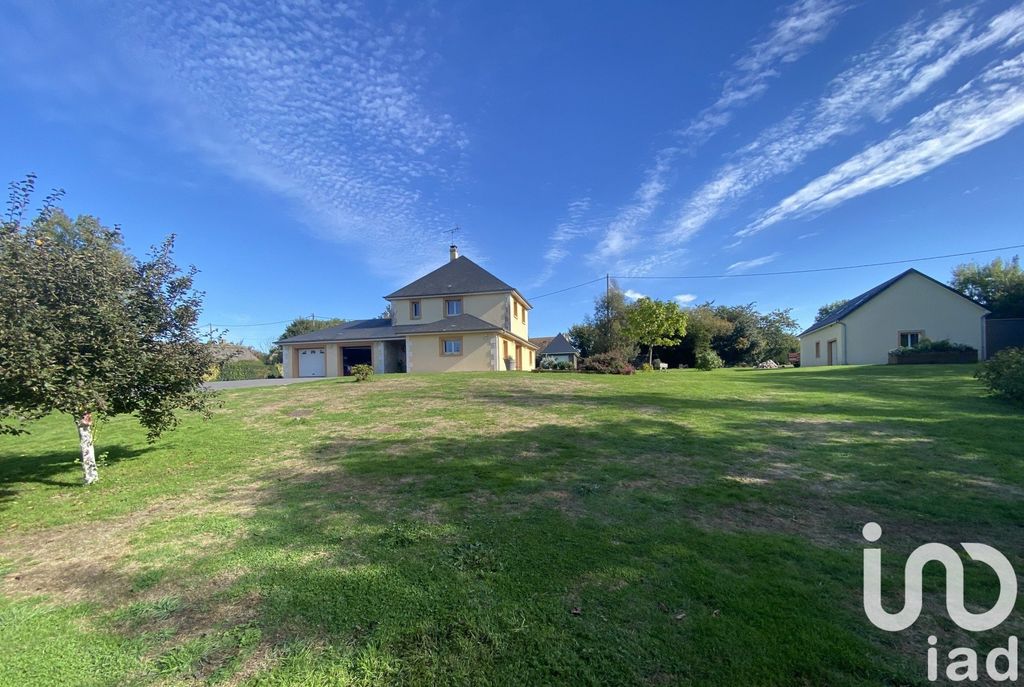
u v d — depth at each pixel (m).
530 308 36.25
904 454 5.94
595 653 2.32
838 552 3.38
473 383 15.02
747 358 47.56
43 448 8.52
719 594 2.83
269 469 6.34
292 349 29.22
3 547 4.12
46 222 5.67
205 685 2.20
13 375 4.77
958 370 16.17
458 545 3.66
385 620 2.68
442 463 6.13
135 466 6.80
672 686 2.07
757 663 2.21
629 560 3.31
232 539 3.99
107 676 2.29
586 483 5.13
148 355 6.08
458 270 30.75
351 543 3.78
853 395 11.33
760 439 6.98
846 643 2.34
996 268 35.66
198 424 9.80
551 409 9.94
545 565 3.28
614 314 40.09
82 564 3.68
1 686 2.24
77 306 5.37
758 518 4.07
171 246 6.75
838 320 28.66
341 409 10.91
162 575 3.39
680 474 5.39
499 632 2.53
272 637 2.56
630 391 12.73
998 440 6.45
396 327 28.73
